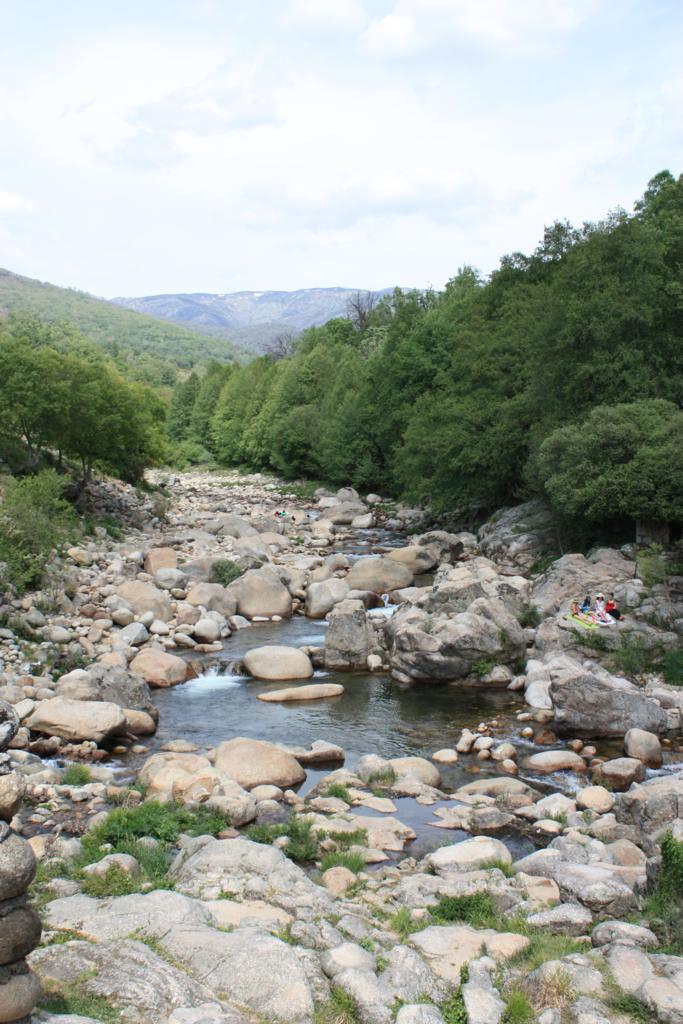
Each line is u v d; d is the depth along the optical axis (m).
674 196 48.66
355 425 82.12
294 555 51.88
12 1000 8.48
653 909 13.60
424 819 19.11
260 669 30.91
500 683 29.38
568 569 34.97
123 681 26.42
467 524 58.56
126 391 63.28
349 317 145.75
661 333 41.06
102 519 58.50
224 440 126.81
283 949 11.69
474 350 55.62
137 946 11.44
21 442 59.84
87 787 20.19
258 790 20.30
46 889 14.09
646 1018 10.66
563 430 38.56
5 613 31.44
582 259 43.75
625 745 23.36
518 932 13.30
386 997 11.04
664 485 34.47
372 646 32.75
